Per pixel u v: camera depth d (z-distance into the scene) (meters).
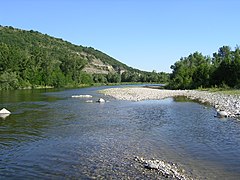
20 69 126.56
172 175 13.17
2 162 15.73
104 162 15.49
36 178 13.26
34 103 50.56
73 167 14.75
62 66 163.25
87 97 66.25
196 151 17.47
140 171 13.88
